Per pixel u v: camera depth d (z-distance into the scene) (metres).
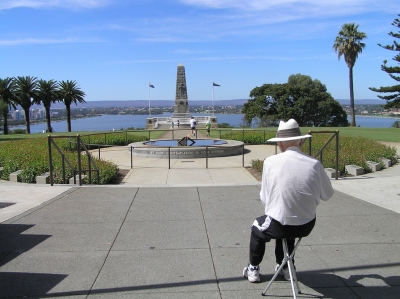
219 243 5.48
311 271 4.52
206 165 14.99
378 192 8.63
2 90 61.31
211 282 4.29
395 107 46.97
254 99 78.12
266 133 28.62
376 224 6.21
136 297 3.96
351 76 55.84
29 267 4.73
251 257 4.17
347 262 4.75
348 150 15.66
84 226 6.31
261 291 4.05
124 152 20.94
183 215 6.89
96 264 4.80
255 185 9.38
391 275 4.38
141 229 6.14
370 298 3.88
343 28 56.34
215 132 38.31
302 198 3.64
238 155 18.92
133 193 8.66
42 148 18.58
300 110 71.75
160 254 5.11
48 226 6.32
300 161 3.71
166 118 59.84
